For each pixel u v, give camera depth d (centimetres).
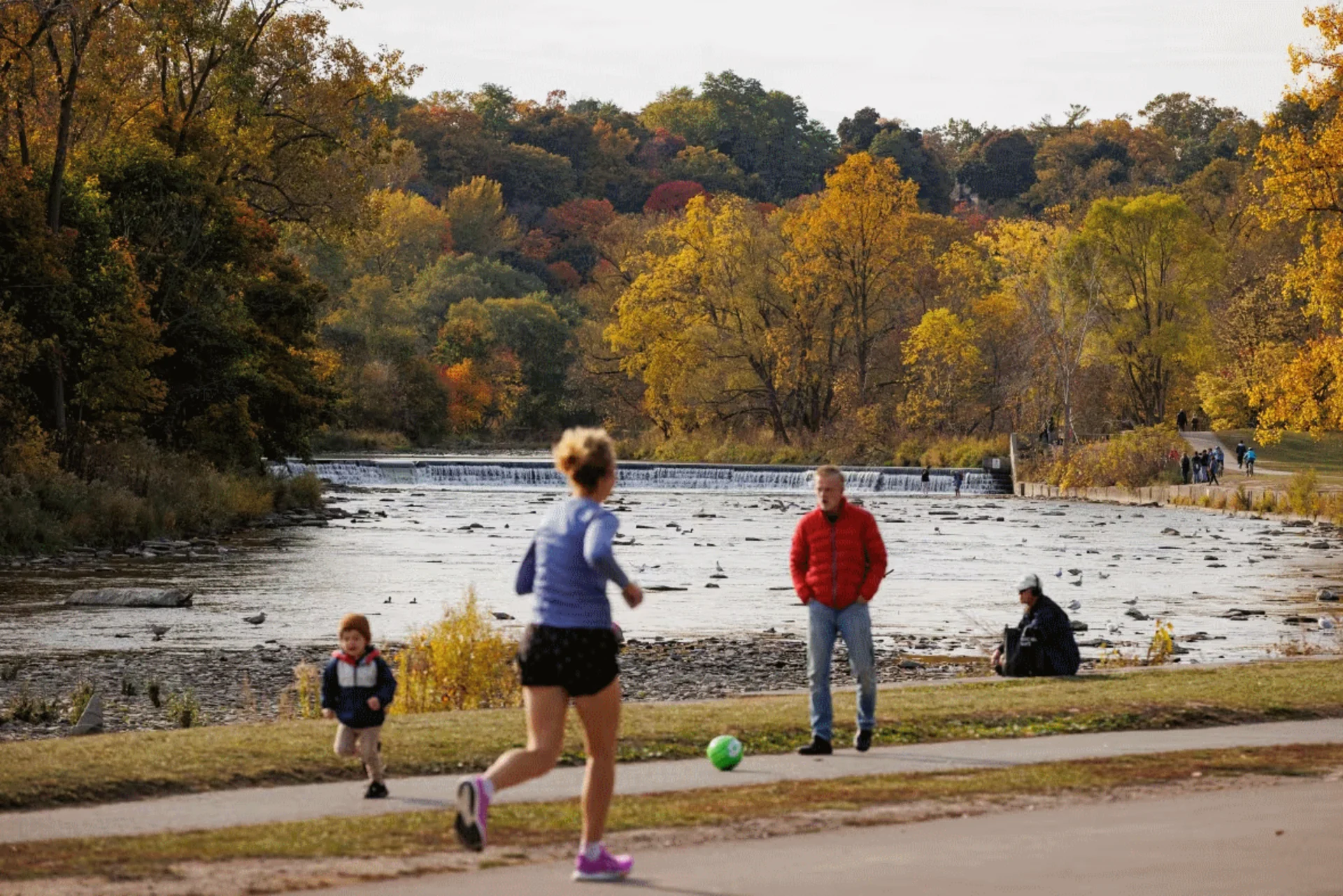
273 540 6222
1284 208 6744
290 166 8288
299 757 1549
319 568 5141
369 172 8575
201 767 1486
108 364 6481
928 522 7900
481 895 976
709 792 1377
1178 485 9988
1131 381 13675
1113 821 1227
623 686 2839
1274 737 1750
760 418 14038
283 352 8550
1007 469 11394
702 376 13638
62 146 6444
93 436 6612
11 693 2697
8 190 6125
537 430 18600
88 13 6531
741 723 1795
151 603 4069
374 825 1224
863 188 13088
